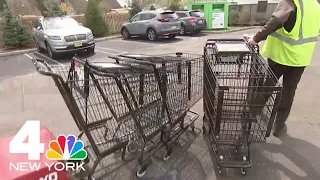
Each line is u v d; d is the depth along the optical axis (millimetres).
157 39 12117
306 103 4301
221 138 2592
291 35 2877
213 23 15062
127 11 16656
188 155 2979
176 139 3074
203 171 2705
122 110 2564
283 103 3207
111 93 2463
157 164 2832
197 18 13250
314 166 2744
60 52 8281
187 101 3176
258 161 2826
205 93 3051
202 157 2939
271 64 3139
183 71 3023
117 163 2840
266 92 2379
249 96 2469
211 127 2816
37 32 9227
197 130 3535
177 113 3053
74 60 2443
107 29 13648
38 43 9438
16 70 7074
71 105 2238
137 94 2580
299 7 2744
